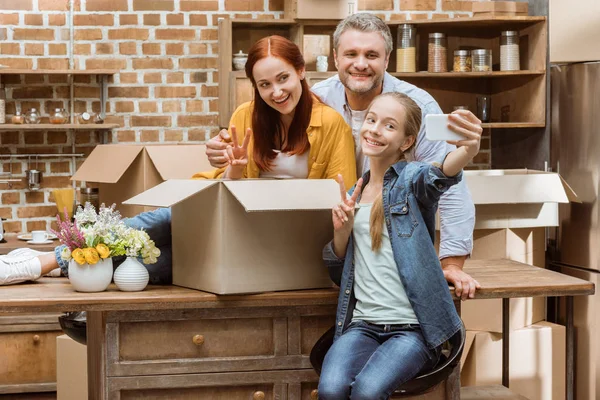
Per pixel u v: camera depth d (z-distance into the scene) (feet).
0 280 9.79
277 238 9.46
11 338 15.53
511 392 11.89
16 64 17.29
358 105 10.99
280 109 10.13
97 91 17.65
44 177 17.56
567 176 16.11
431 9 18.76
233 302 9.37
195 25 17.89
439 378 8.82
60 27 17.43
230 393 9.69
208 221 9.35
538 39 17.06
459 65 17.52
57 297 9.07
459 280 9.77
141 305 9.16
